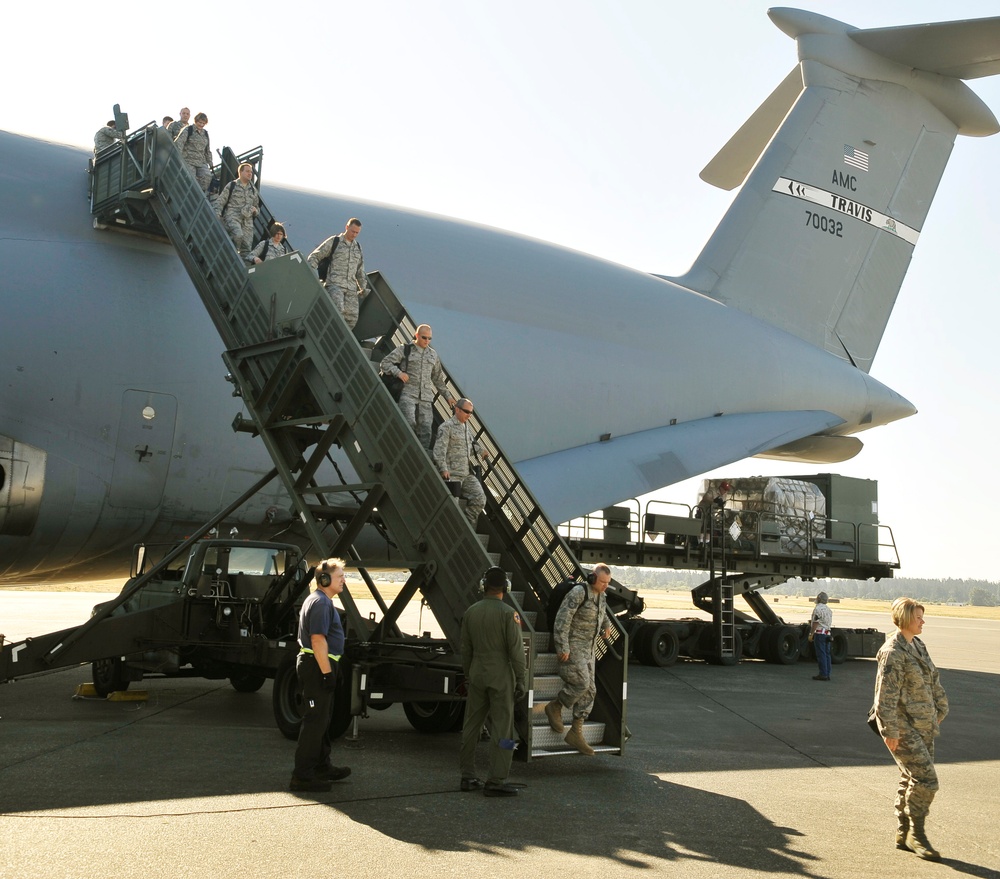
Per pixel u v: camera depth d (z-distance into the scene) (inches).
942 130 914.7
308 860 180.1
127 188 458.6
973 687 636.7
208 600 389.4
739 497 850.1
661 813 234.4
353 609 321.1
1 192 493.0
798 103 856.3
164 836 193.0
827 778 294.0
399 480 318.0
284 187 621.3
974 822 242.5
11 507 457.7
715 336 762.8
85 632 367.6
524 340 660.7
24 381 464.8
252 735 330.0
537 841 201.3
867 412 840.9
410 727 365.7
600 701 302.4
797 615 2827.3
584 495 620.4
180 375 514.3
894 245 900.6
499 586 256.8
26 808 212.8
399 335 387.5
